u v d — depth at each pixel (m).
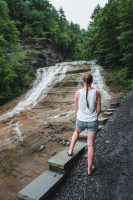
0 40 16.88
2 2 19.19
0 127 8.63
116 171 4.09
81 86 14.28
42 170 4.65
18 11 40.59
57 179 3.88
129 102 9.55
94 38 20.81
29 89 16.27
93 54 22.48
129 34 14.60
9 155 5.53
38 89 15.52
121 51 17.33
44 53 29.20
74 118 8.63
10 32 19.39
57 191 3.75
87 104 3.97
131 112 7.93
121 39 15.11
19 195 3.51
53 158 4.40
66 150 4.84
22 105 12.34
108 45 18.88
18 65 17.41
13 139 6.79
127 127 6.39
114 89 13.02
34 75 19.81
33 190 3.57
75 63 22.77
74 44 47.91
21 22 39.50
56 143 6.09
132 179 3.77
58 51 40.16
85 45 23.28
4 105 13.30
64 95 12.95
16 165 4.96
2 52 16.91
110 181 3.79
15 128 8.12
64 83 15.13
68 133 6.85
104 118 7.44
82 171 4.23
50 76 18.52
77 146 5.09
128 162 4.37
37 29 39.47
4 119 9.84
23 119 9.44
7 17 19.61
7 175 4.57
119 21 17.84
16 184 4.21
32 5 47.94
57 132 7.01
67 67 20.70
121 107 9.02
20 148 5.95
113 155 4.76
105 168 4.25
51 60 30.92
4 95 14.70
